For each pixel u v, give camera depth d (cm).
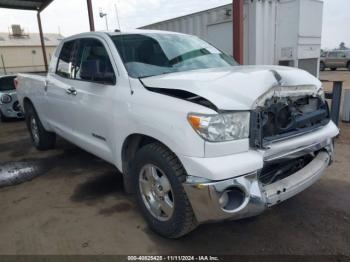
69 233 295
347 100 645
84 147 390
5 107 848
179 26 1014
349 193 354
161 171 260
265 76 252
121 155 309
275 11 790
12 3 1155
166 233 270
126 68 311
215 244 272
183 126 232
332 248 262
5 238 291
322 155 294
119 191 382
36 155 540
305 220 304
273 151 240
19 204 358
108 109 316
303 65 829
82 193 380
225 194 226
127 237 286
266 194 238
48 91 457
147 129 262
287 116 257
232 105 229
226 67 334
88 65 330
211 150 223
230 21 843
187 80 255
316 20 820
